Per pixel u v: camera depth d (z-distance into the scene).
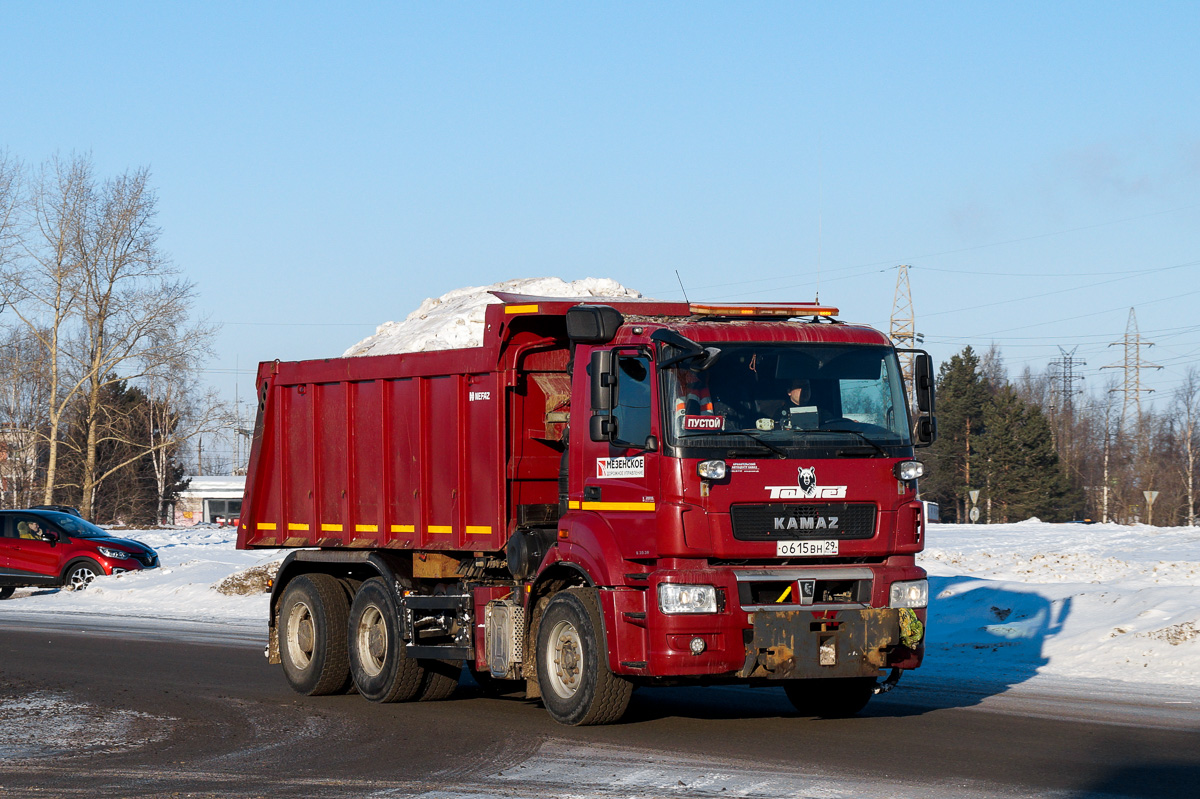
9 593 29.11
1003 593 18.22
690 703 11.81
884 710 11.07
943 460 95.56
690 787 7.84
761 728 10.16
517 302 11.33
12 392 58.19
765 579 9.36
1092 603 16.62
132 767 9.19
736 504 9.36
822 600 9.63
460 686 14.01
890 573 9.73
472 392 11.63
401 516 12.57
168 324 56.75
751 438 9.46
